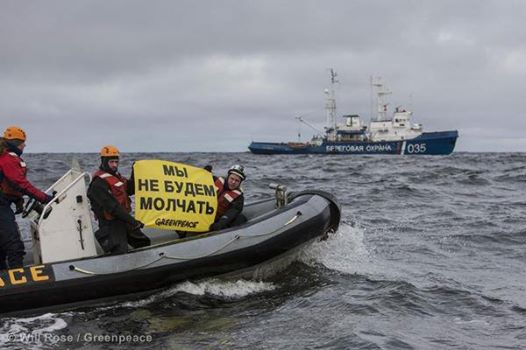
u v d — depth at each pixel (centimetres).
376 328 526
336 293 634
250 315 568
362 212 1328
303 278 691
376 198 1628
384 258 819
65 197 598
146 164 641
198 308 589
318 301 607
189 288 637
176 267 618
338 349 477
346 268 740
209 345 494
